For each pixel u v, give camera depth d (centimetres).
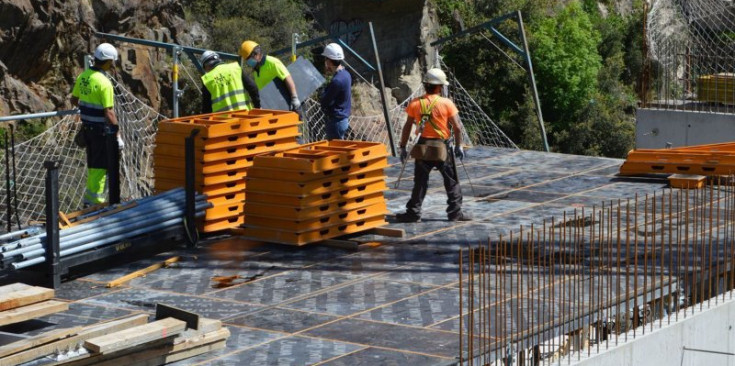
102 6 2977
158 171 1284
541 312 920
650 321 990
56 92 2870
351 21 4094
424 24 4141
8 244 1027
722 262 1088
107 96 1335
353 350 835
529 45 5041
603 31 5656
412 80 4091
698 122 2311
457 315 924
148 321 919
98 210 1174
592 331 977
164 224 1155
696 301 1070
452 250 1159
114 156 1345
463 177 1602
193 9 3762
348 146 1260
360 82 4034
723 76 2361
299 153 1207
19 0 2688
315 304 969
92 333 795
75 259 1048
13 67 2742
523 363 878
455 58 4938
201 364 807
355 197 1209
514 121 4950
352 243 1167
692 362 1005
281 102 1471
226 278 1065
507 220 1303
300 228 1160
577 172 1631
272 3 3922
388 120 1948
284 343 857
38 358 765
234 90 1441
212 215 1225
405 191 1511
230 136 1238
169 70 3181
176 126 1256
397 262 1113
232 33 3716
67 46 2880
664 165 1555
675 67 2897
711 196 1131
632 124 5212
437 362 802
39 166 2180
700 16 4297
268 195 1180
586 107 5134
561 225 1266
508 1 5072
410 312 937
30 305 842
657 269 1071
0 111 2634
